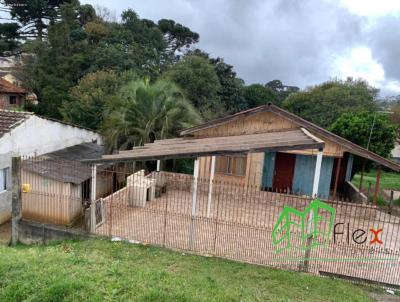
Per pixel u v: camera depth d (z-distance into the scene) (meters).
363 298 6.57
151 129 18.11
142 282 5.21
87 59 31.00
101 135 22.02
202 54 39.69
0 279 4.98
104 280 5.12
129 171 17.05
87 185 14.52
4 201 12.98
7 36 46.84
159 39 41.53
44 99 29.89
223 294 5.30
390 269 8.07
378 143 21.38
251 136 12.38
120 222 10.23
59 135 17.47
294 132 12.34
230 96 35.88
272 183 15.92
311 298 6.38
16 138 13.63
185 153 9.02
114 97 18.89
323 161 15.19
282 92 64.69
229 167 15.48
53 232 9.67
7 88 29.02
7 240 11.13
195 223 9.44
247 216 11.68
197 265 7.64
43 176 12.21
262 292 6.37
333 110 34.41
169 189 15.12
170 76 29.83
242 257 8.31
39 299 4.50
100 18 40.06
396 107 43.25
